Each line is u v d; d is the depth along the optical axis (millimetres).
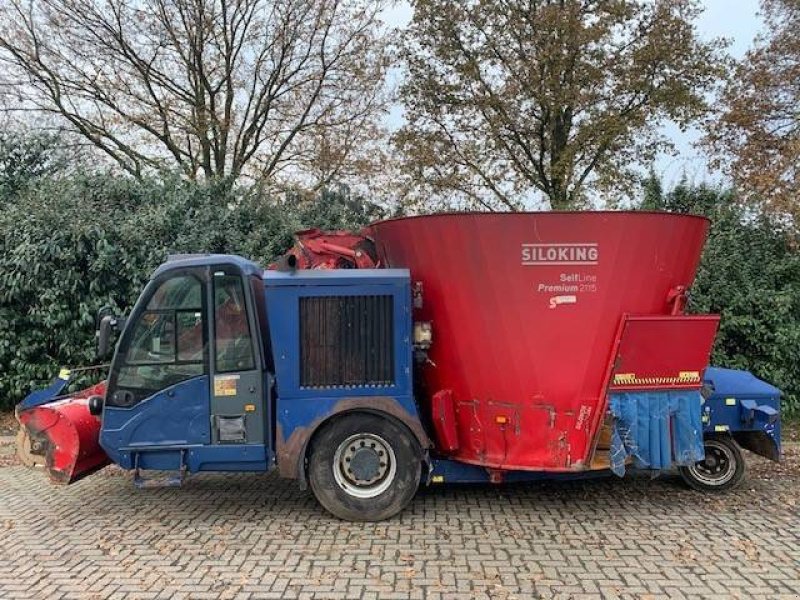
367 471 5473
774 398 6254
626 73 14148
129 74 14375
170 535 5262
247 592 4227
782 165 10266
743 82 12250
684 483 6527
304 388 5402
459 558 4727
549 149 14914
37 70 14227
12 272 9180
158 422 5473
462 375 5609
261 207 10844
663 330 5301
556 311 5355
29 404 5996
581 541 5047
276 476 7047
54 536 5285
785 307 9234
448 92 14922
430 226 5594
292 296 5395
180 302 5516
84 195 10125
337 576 4445
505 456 5520
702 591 4203
